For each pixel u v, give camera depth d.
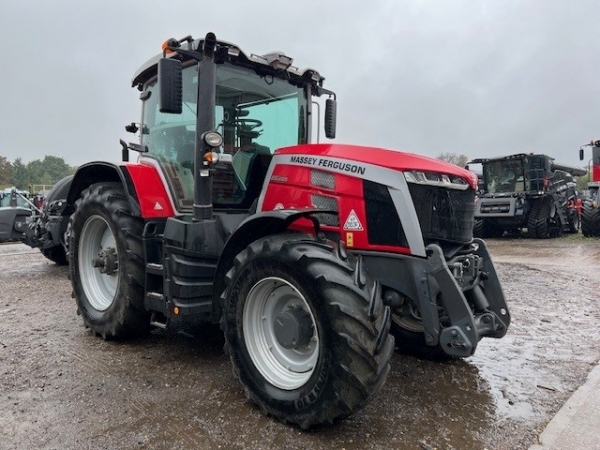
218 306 2.97
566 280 6.78
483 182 15.03
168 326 3.34
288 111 3.92
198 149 3.17
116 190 3.88
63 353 3.56
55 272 7.23
